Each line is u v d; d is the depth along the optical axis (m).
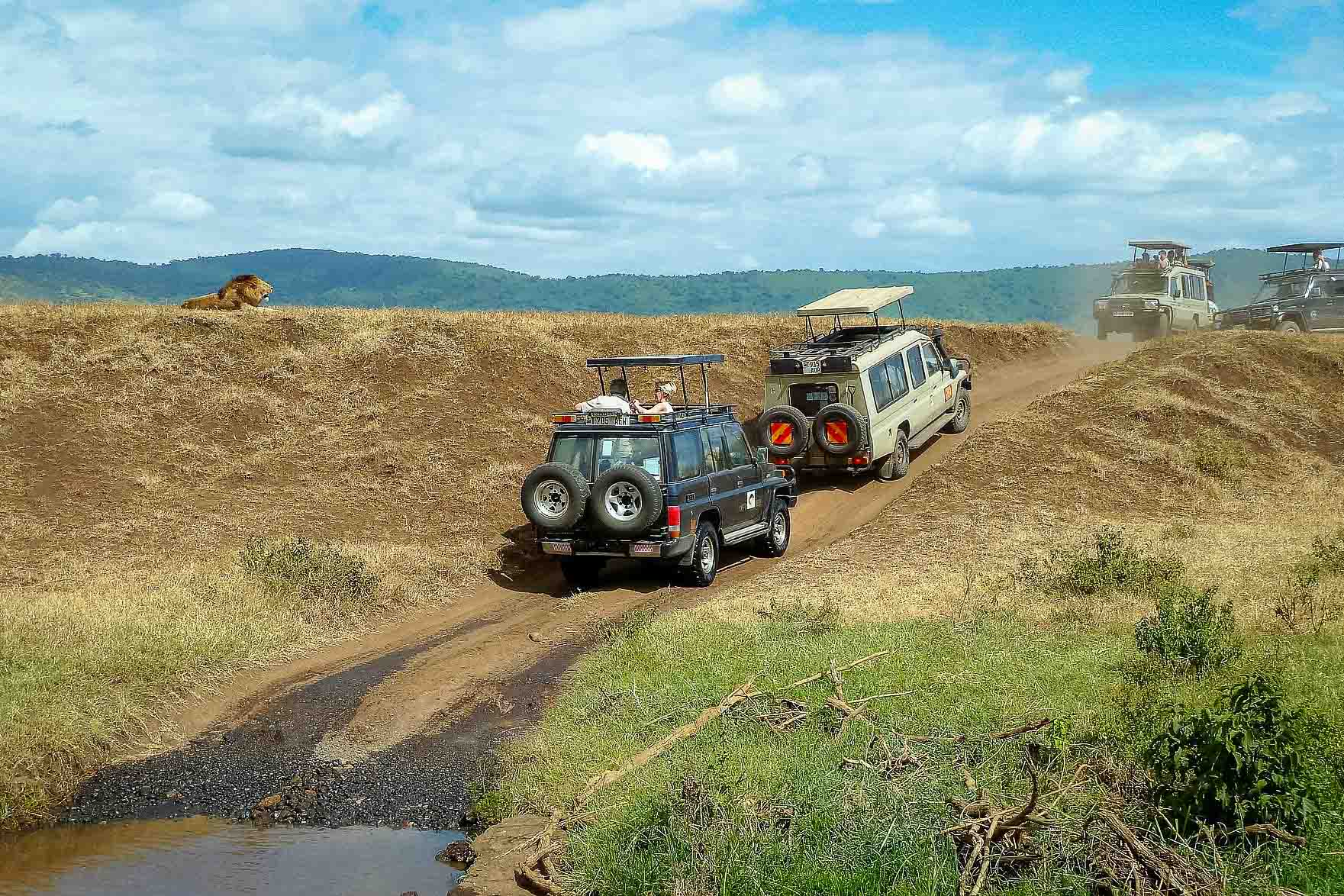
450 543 16.75
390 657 11.60
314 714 9.90
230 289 27.11
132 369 22.14
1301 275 31.34
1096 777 6.75
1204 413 22.14
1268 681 6.97
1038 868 5.82
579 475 13.95
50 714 8.80
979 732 7.71
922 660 9.74
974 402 27.44
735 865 5.88
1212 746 6.26
